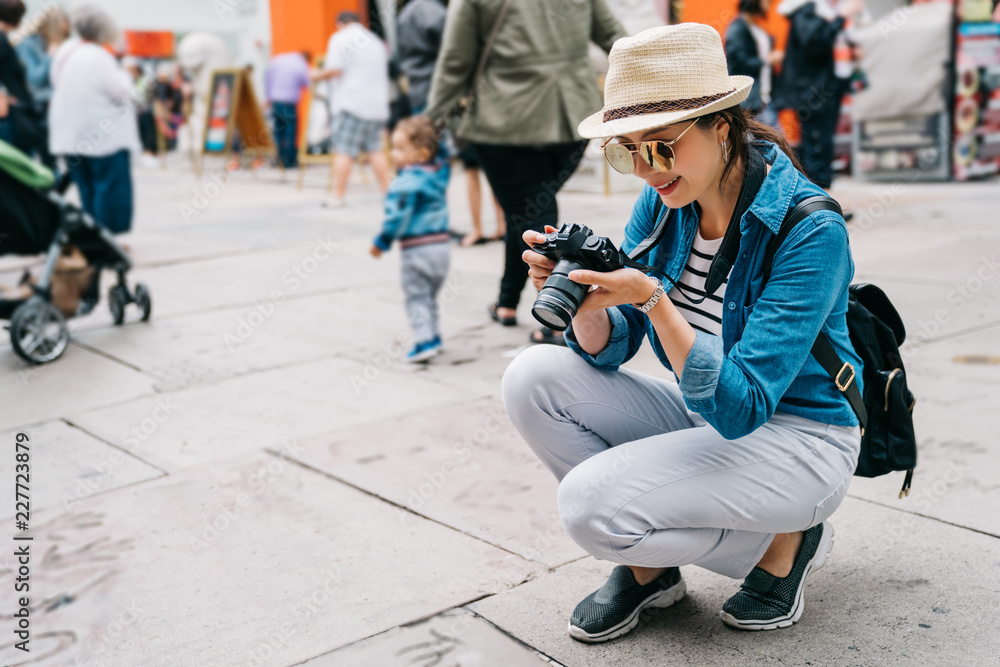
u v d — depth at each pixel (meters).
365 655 2.00
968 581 2.19
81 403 3.77
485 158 4.37
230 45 15.41
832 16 6.75
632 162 1.74
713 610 2.13
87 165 6.46
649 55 1.68
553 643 2.03
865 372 1.96
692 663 1.92
